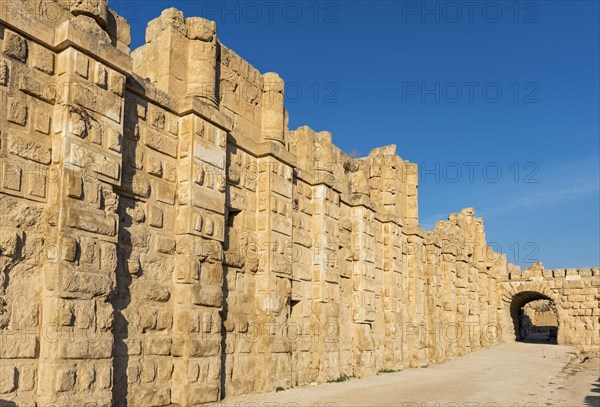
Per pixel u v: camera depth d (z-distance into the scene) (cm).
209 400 1393
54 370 1005
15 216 1012
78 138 1097
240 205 1703
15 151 1024
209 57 1546
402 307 2845
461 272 4097
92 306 1087
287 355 1786
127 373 1217
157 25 1521
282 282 1794
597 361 4031
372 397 1706
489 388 2131
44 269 1047
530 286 5169
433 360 3259
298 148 2147
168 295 1362
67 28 1095
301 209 2052
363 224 2444
